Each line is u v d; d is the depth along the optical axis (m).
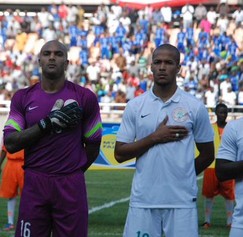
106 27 74.44
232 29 72.94
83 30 73.38
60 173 12.50
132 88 59.78
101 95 60.69
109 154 24.66
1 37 73.00
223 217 25.25
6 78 65.44
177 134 12.27
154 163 12.31
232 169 11.78
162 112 12.48
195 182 12.47
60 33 73.50
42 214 12.54
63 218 12.52
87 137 12.81
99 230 21.94
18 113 12.79
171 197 12.27
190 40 70.25
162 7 75.06
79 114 12.38
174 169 12.29
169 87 12.57
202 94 58.78
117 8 75.50
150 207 12.30
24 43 72.69
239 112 46.22
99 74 64.88
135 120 12.61
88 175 38.66
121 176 38.12
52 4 77.94
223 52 67.44
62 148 12.50
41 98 12.67
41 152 12.49
